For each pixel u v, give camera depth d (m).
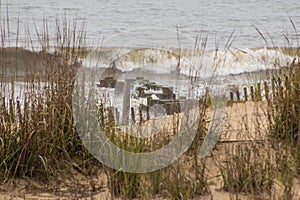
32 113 16.08
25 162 15.68
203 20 74.19
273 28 64.69
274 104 17.55
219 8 82.38
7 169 15.48
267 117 17.88
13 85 16.89
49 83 16.73
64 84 16.73
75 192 14.64
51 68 16.98
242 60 34.19
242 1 88.06
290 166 14.48
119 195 14.24
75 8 82.69
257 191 13.80
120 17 76.69
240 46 52.91
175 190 13.56
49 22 70.12
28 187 15.02
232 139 17.45
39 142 15.83
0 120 15.88
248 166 14.44
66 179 15.54
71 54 17.33
